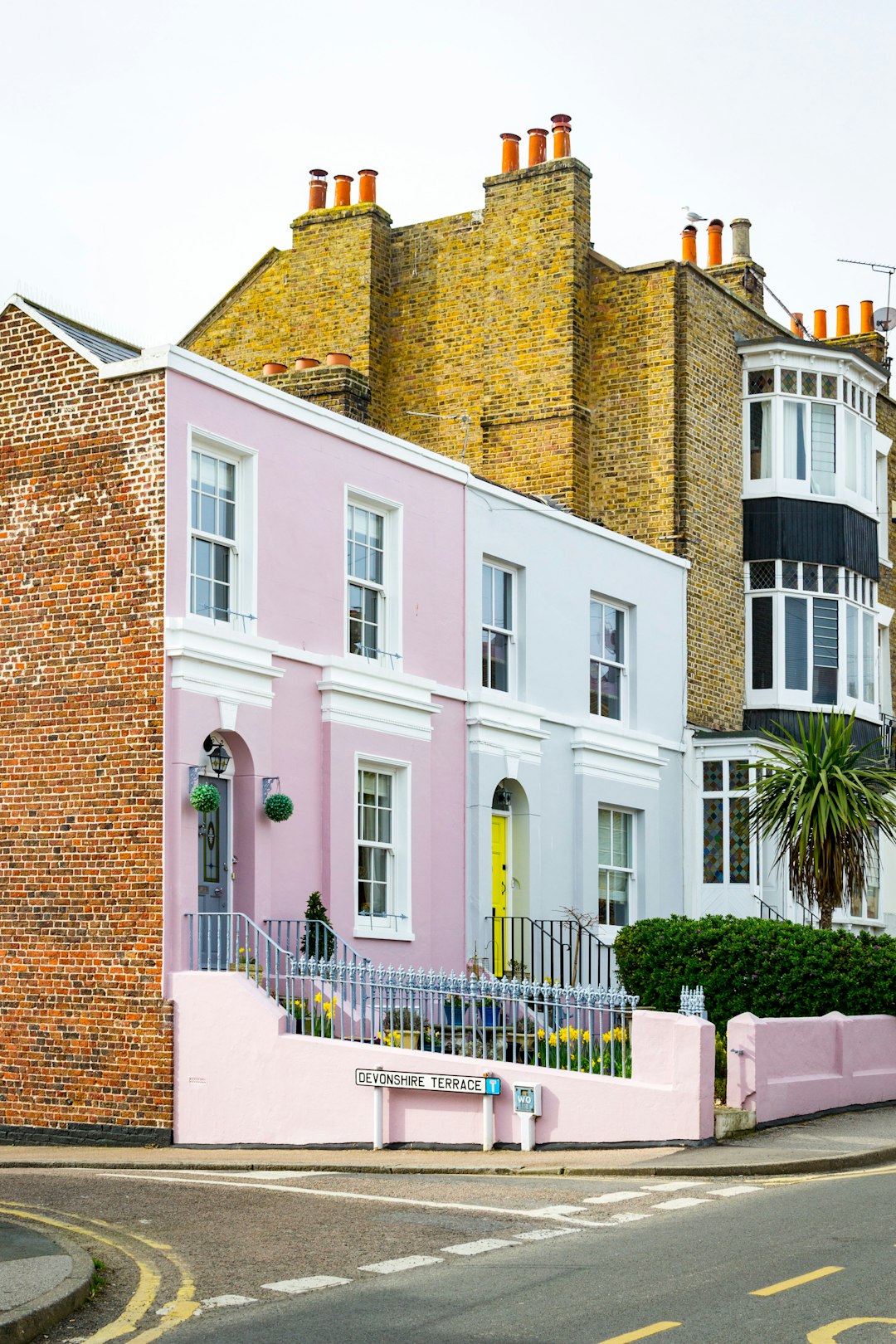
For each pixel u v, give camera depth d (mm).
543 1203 12508
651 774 25688
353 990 17672
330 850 19203
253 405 18953
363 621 20672
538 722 23188
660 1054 15555
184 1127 17047
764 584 28781
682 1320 8516
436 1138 16031
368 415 27812
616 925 24906
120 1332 8664
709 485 27969
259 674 18531
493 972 20953
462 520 22281
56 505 18406
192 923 17328
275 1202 12688
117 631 17828
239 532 18797
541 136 28766
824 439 29203
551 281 28047
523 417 28031
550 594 23906
